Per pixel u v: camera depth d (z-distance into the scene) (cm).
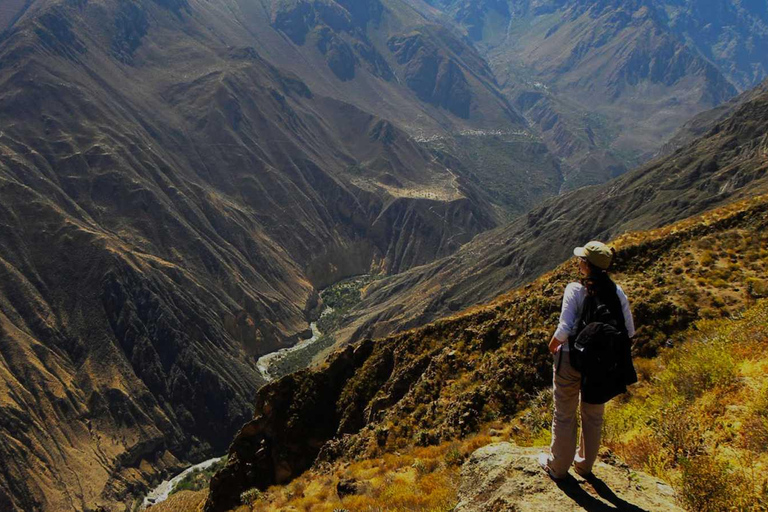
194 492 6875
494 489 769
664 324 2167
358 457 2738
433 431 2475
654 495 708
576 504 671
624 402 1509
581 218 18750
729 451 882
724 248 2650
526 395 2352
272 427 3638
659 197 17600
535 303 2933
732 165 16862
